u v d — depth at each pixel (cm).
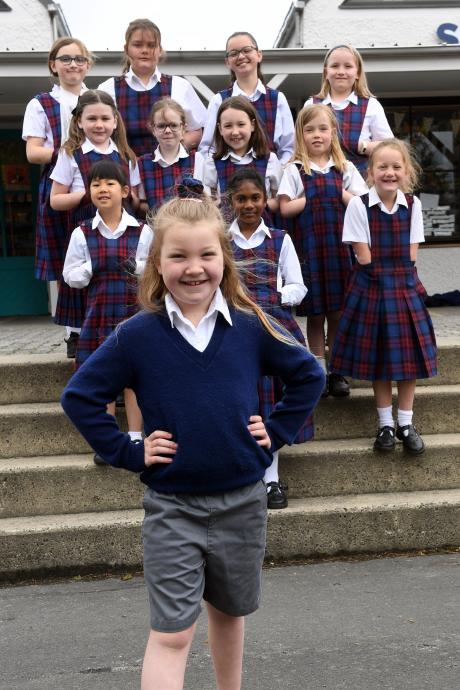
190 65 800
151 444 244
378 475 466
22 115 994
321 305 502
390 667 307
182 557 245
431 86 931
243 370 248
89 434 247
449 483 470
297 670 307
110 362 248
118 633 346
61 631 351
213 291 249
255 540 254
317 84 879
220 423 242
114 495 452
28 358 528
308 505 442
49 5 966
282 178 506
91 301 456
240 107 506
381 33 962
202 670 313
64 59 539
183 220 244
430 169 975
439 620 346
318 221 500
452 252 983
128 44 564
